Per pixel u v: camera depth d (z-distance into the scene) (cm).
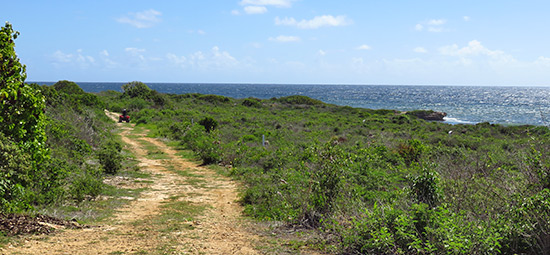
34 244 535
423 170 638
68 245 554
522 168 581
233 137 2697
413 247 493
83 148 1602
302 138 2728
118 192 1157
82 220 782
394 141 2264
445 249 471
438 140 2608
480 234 466
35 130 798
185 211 948
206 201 1095
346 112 5991
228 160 1797
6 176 650
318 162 882
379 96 14200
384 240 506
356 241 558
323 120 4388
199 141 2283
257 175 1412
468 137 2877
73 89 4253
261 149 1970
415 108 8356
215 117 4291
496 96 14812
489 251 457
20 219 630
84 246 558
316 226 739
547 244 456
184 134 2759
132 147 2355
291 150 1780
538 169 549
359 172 1007
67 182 1007
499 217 514
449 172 712
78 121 2184
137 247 577
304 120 4306
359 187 866
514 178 590
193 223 798
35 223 634
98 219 813
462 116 6312
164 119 3962
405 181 923
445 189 627
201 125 3084
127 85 5672
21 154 701
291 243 624
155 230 718
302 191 854
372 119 4656
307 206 774
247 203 1047
